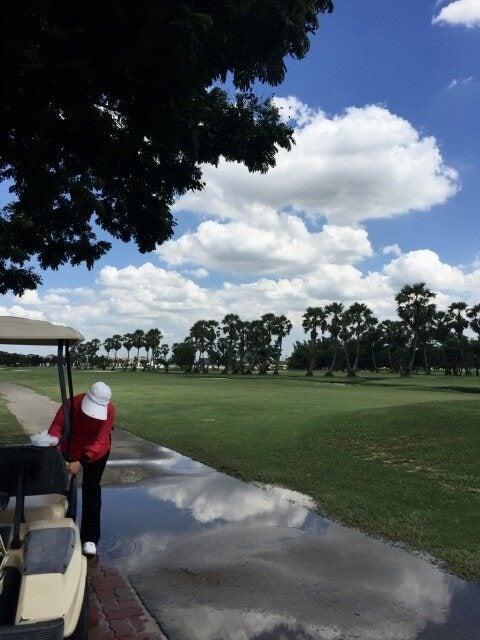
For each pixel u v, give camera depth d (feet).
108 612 13.42
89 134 27.43
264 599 14.21
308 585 15.14
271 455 36.37
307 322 371.56
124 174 30.94
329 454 36.86
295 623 12.92
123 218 37.91
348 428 47.37
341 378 316.19
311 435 45.57
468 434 40.73
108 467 32.24
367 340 452.35
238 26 22.63
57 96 25.16
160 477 29.63
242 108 29.48
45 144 27.14
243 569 16.28
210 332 457.27
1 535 11.05
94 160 28.96
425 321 340.39
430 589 14.92
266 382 217.97
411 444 39.47
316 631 12.53
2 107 24.08
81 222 38.68
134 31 21.30
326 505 23.65
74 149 28.50
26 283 47.52
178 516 22.03
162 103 24.72
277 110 29.91
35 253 40.34
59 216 37.83
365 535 19.65
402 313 335.47
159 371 489.26
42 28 21.61
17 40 21.03
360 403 88.33
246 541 18.90
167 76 23.32
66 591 9.59
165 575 15.79
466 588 14.99
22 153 27.40
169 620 13.03
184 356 426.92
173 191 34.55
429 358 504.43
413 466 32.89
